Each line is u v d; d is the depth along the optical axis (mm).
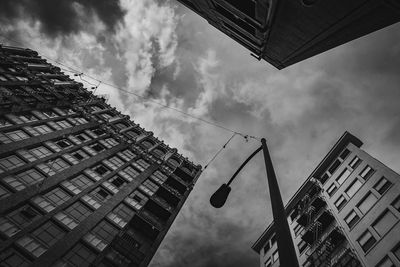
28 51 48531
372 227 27406
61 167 32031
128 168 39875
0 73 36188
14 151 29141
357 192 32438
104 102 51656
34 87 39156
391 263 23359
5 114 31766
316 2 11117
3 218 23859
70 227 27016
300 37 15461
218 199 8547
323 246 30125
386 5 9000
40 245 24188
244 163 8719
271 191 5801
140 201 35656
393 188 28234
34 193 27000
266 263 43188
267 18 15641
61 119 38844
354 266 26422
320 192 39500
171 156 49219
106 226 29797
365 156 35375
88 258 26000
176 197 37125
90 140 39312
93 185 32688
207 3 20891
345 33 12602
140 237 31391
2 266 21375
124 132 47375
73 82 49188
